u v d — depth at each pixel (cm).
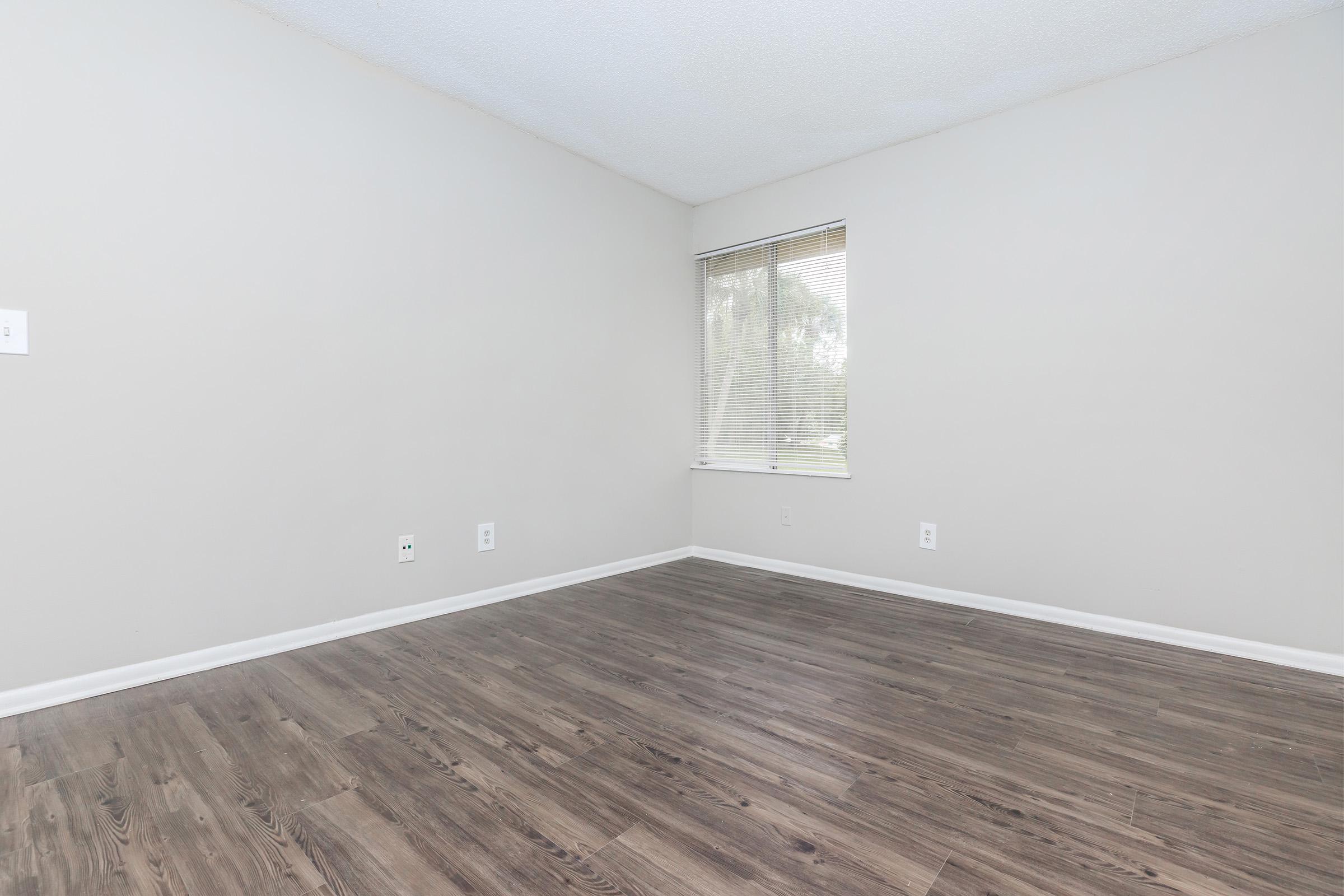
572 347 367
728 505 432
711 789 159
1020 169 309
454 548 313
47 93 202
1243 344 255
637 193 406
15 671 199
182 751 177
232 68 239
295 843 138
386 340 285
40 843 137
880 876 128
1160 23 246
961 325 328
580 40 261
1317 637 242
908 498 348
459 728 191
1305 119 242
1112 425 285
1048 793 158
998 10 239
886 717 200
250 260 245
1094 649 264
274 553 253
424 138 297
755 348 420
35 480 201
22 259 198
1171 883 126
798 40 259
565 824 145
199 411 233
